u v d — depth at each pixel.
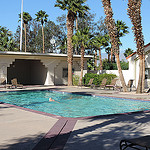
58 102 12.87
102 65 35.66
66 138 4.68
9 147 4.07
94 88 20.62
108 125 5.95
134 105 11.30
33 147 4.07
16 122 6.21
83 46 22.84
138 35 15.00
